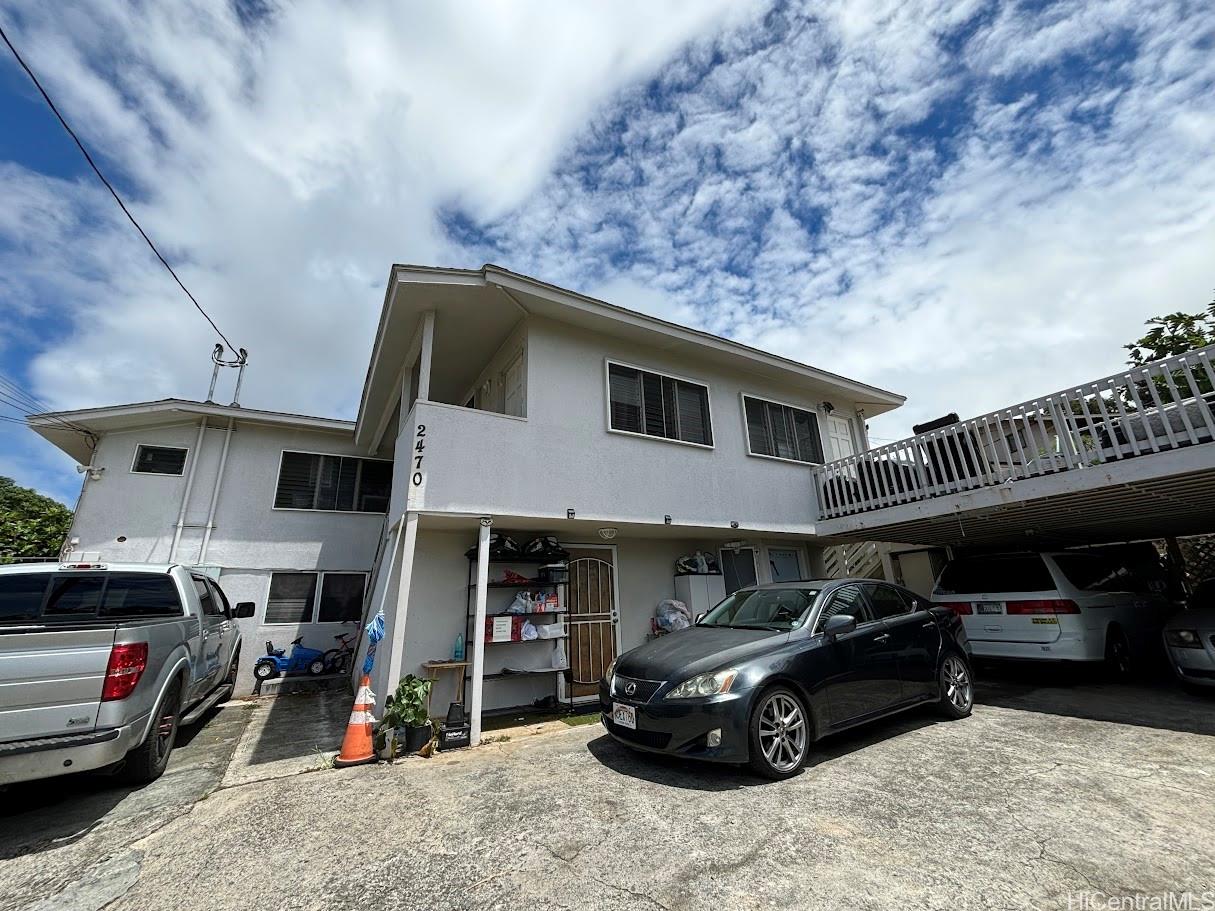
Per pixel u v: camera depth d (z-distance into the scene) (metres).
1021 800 3.35
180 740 6.07
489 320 7.57
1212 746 4.27
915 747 4.57
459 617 7.08
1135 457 5.59
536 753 5.02
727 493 8.62
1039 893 2.30
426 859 2.91
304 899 2.56
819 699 4.30
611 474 7.38
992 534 9.72
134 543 9.77
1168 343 10.16
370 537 11.47
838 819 3.15
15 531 13.24
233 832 3.44
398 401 9.85
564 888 2.52
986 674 8.54
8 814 3.82
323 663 10.20
